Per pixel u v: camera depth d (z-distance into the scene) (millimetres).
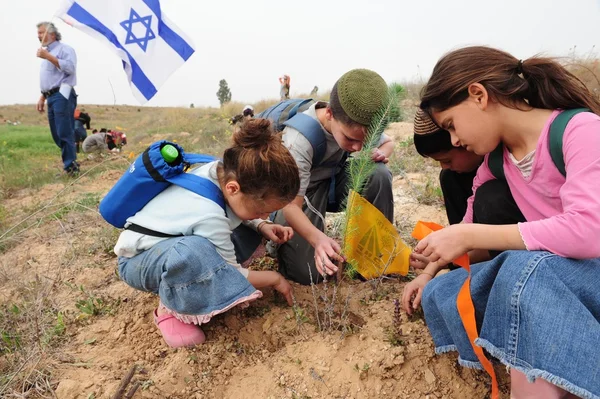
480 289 1460
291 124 2203
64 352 1937
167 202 1889
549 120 1439
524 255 1325
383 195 2408
